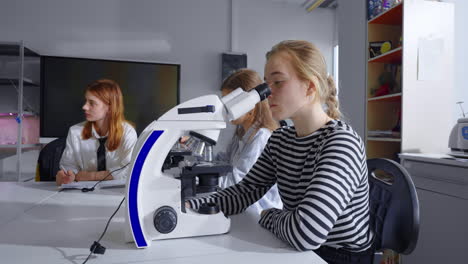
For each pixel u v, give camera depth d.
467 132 1.61
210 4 3.81
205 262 0.53
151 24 3.67
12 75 3.31
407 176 0.81
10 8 3.34
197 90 3.77
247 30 3.89
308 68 0.75
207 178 0.91
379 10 2.31
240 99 0.65
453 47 2.11
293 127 0.94
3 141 3.27
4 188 1.23
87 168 1.75
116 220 0.78
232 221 0.79
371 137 2.37
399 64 2.41
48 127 3.30
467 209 1.42
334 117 0.89
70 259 0.54
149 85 3.58
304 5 4.05
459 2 2.18
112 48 3.57
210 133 0.72
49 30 3.42
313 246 0.59
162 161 0.64
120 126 1.74
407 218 0.76
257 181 0.96
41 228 0.72
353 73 2.58
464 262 1.44
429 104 2.08
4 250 0.58
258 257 0.56
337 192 0.63
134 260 0.54
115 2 3.57
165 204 0.63
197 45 3.78
